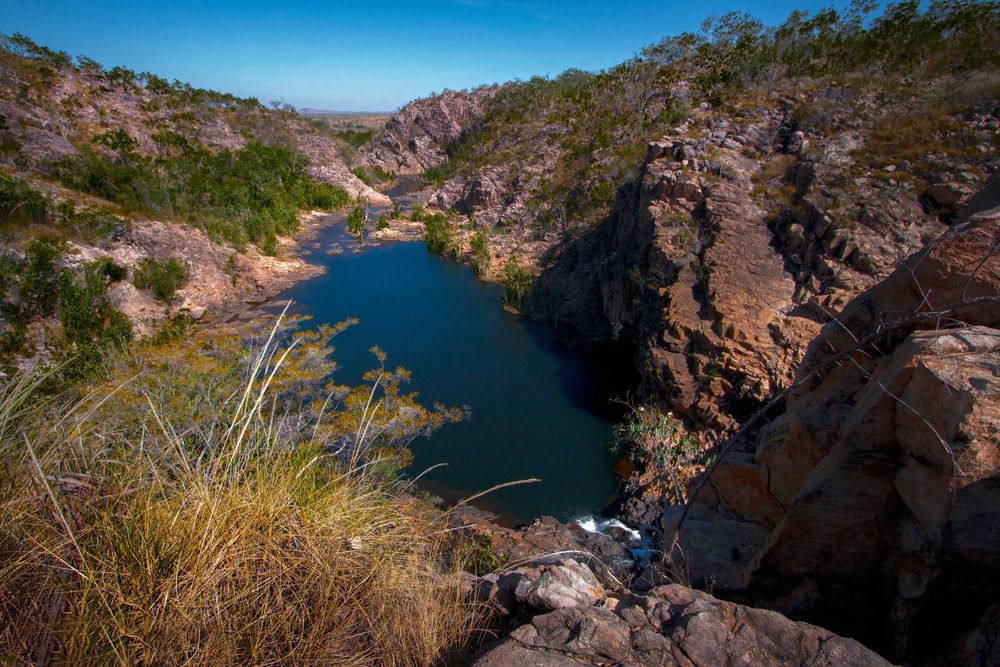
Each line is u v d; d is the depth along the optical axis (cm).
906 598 420
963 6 4125
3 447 259
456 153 9688
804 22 5031
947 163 2509
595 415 2480
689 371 2183
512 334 3431
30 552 228
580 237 4362
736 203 2731
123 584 233
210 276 3797
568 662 257
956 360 383
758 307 2228
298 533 280
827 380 589
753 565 550
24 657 208
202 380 919
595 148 5816
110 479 275
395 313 3738
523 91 9606
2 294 2544
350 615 265
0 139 4825
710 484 759
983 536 343
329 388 1395
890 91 3484
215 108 8662
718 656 260
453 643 279
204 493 266
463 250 5259
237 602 247
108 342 2416
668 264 2608
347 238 5797
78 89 6988
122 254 3469
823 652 259
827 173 2648
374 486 403
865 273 2195
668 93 6288
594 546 1370
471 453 2181
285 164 7500
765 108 3719
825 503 454
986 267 438
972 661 359
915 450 397
